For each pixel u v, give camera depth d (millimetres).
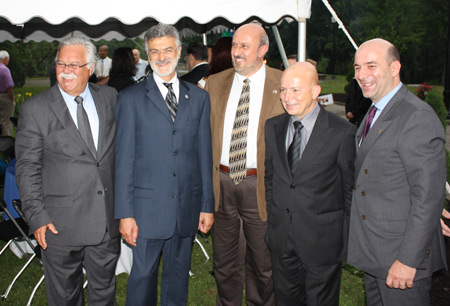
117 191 2312
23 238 3332
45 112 2201
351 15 36719
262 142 2518
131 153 2324
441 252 2000
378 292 2121
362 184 2025
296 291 2457
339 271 2324
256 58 2488
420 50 32156
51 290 2400
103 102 2367
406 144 1813
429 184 1764
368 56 1918
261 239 2623
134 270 2480
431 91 8156
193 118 2443
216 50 3416
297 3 3211
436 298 3156
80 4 2891
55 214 2266
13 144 4609
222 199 2670
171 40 2311
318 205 2221
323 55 37438
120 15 2953
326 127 2188
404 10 34438
